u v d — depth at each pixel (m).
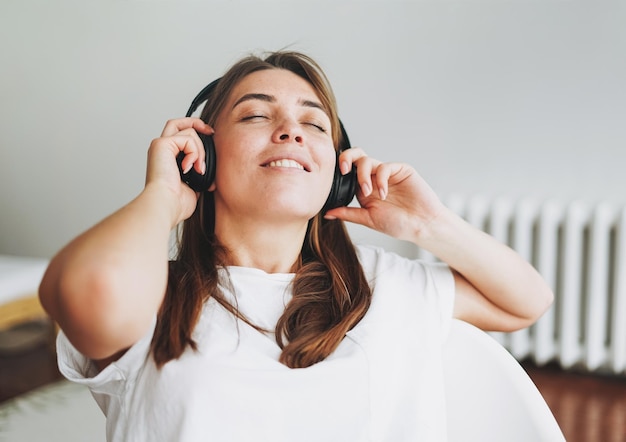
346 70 3.02
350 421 0.93
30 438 1.90
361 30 2.98
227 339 0.91
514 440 0.99
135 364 0.85
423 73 2.94
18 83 3.59
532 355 2.90
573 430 2.35
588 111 2.77
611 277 2.81
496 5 2.82
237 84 1.03
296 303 1.00
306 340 0.96
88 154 3.50
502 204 2.72
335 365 0.94
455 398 1.05
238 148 0.97
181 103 3.27
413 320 1.04
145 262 0.74
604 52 2.72
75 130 3.51
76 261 0.70
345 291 1.03
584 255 2.85
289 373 0.90
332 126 1.09
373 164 1.06
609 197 2.78
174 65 3.26
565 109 2.79
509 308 1.12
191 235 1.03
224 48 3.17
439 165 2.97
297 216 0.98
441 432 1.00
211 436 0.85
